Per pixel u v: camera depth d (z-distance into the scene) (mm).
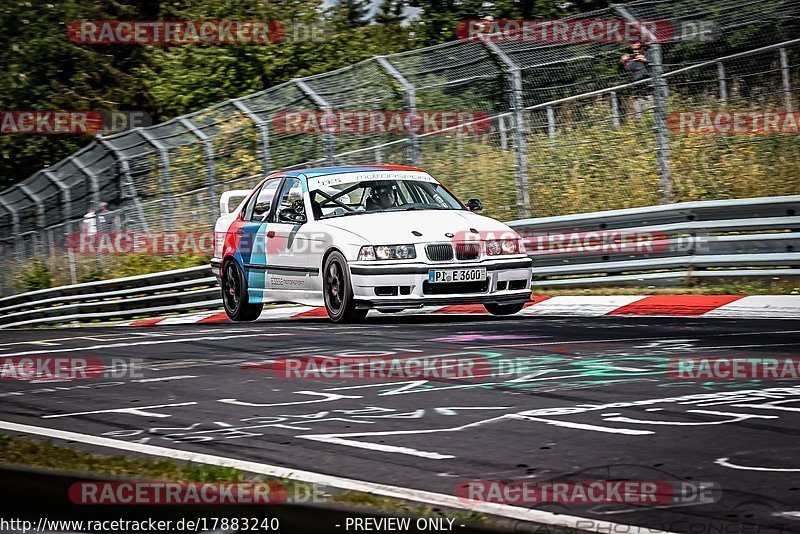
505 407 11727
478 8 50375
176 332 21188
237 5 57531
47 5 61250
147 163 37906
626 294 23703
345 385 13555
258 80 56125
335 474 9016
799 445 9609
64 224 43125
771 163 28906
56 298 38219
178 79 56406
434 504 7859
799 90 28234
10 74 60219
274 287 22906
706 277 23266
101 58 62906
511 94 27672
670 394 12125
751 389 12242
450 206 22359
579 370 13961
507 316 21562
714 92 31094
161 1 63594
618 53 30516
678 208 23688
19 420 11992
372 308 20031
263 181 24516
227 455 9844
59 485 8117
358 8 58562
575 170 31141
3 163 61562
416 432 10609
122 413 12211
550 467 9062
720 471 8789
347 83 30688
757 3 25578
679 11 25891
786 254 22031
